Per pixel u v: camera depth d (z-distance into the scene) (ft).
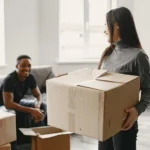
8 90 8.91
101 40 16.22
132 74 4.70
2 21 13.79
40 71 12.83
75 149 9.66
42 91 12.60
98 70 4.74
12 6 13.78
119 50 4.91
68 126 4.17
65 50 15.97
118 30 4.78
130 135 4.81
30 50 14.71
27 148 9.32
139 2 14.78
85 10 15.83
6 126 6.03
